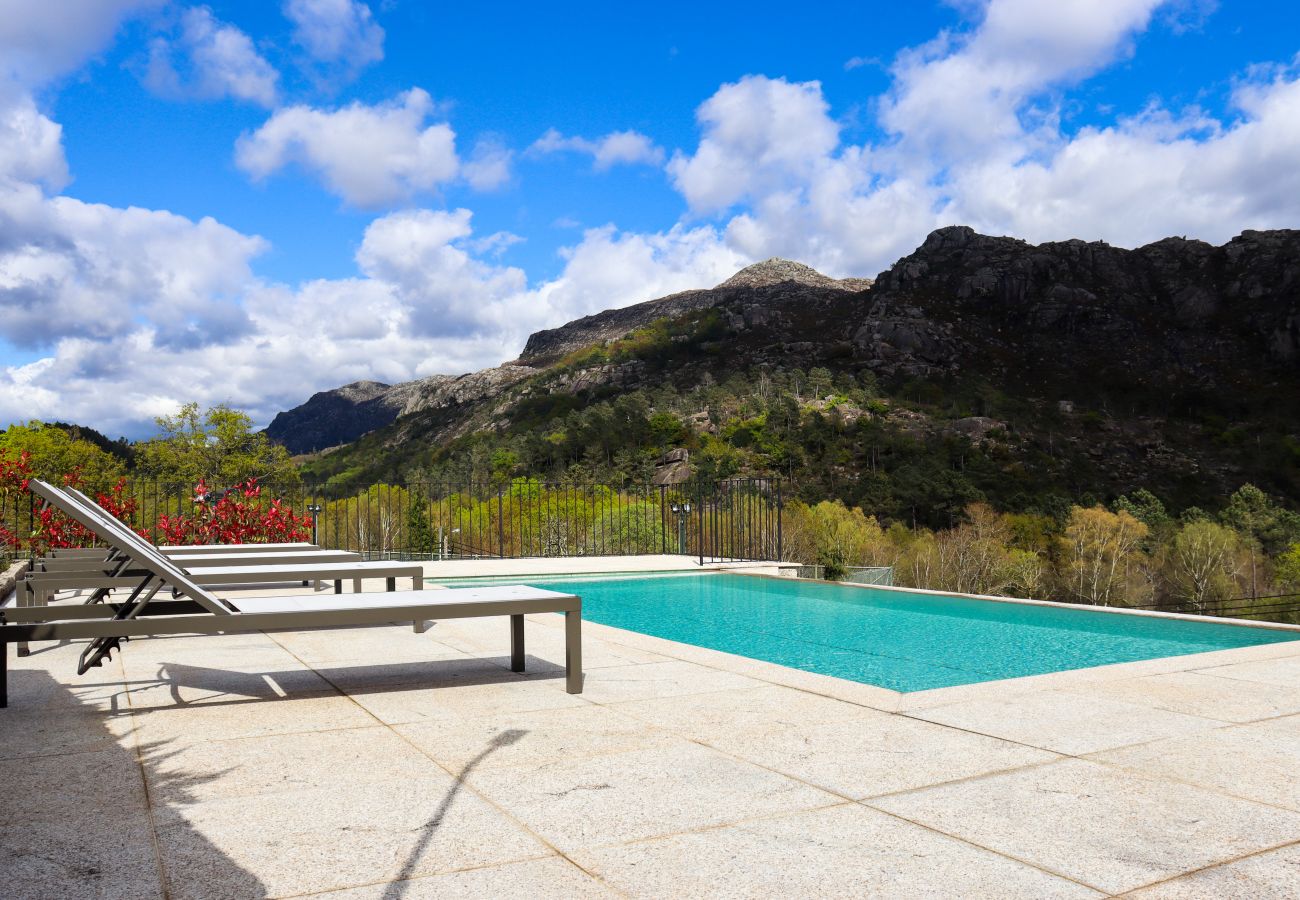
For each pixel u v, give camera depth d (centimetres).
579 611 362
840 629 705
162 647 485
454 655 459
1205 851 189
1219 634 654
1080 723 306
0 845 189
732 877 174
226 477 3656
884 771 248
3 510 959
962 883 171
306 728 297
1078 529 5881
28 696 349
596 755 265
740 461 10319
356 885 169
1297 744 279
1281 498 9894
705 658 449
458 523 3266
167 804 218
